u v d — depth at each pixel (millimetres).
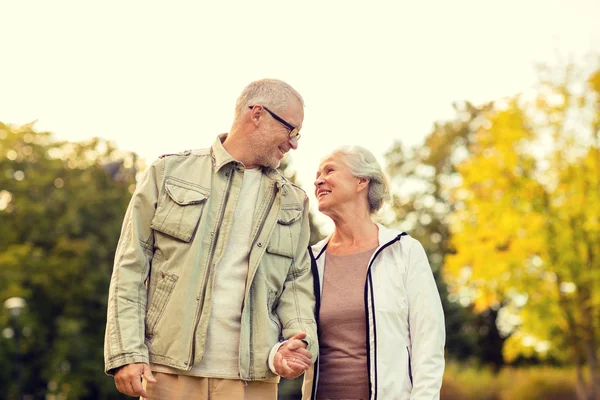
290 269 3975
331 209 4469
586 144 19984
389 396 4086
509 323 21875
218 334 3609
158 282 3627
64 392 27047
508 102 20453
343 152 4512
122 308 3531
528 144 20328
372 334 4156
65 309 27781
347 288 4301
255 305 3713
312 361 3811
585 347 20453
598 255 19672
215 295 3645
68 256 27984
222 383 3584
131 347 3451
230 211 3738
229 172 3814
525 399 25688
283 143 3867
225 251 3717
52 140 29562
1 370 26281
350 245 4461
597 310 19875
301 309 3916
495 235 20297
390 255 4355
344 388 4145
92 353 27953
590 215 19656
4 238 27469
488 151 20594
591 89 19938
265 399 3709
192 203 3680
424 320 4215
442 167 36688
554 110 20094
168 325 3545
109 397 27938
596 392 20297
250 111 3850
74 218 28031
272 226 3820
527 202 20078
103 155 30062
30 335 27219
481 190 20531
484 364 34312
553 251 19719
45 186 29016
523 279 19859
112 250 29094
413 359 4184
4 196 28453
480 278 20203
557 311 19828
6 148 28578
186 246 3625
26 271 26938
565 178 19844
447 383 27297
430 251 30922
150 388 3566
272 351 3664
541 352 21828
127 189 29875
